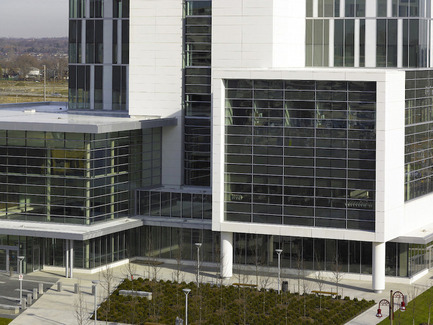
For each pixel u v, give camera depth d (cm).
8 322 7588
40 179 9200
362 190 8475
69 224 9150
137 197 9694
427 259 9319
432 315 7856
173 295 8238
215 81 8719
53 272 9144
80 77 10781
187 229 9519
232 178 8812
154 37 10038
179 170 9994
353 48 9638
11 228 9006
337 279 8356
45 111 10831
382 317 7794
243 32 9562
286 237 9100
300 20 9706
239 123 8738
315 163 8575
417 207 9250
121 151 9444
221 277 8938
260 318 7644
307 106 8544
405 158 8994
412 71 9006
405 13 9550
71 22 10794
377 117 8350
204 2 9838
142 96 10100
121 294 8256
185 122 9988
